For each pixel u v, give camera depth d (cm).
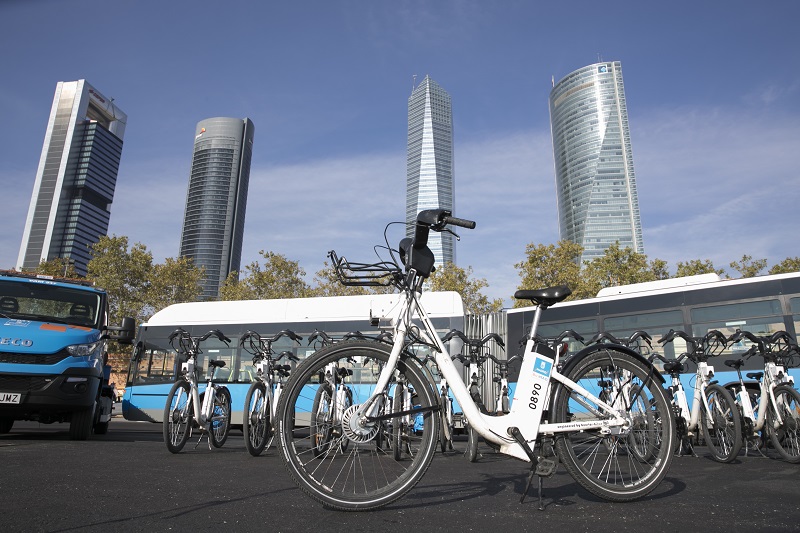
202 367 1327
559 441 334
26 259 16288
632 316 1108
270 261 3384
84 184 17050
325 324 1297
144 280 3369
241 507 322
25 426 1381
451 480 441
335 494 310
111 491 371
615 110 16962
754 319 991
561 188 17662
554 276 2816
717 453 621
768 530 274
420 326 337
